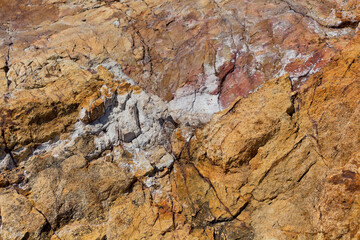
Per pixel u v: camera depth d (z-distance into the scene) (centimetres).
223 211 400
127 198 414
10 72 498
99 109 451
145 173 431
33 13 646
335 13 507
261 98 442
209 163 435
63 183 406
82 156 429
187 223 396
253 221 388
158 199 415
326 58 453
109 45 552
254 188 402
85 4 660
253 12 550
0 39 576
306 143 403
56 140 437
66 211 391
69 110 449
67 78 473
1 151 409
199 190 419
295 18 517
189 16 577
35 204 388
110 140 447
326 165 385
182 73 512
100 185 413
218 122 444
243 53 505
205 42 528
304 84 439
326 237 337
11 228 365
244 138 418
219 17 557
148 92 505
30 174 408
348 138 379
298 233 363
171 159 447
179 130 469
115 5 638
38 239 369
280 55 482
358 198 326
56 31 591
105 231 386
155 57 537
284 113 420
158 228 390
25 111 427
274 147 409
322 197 359
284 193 391
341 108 399
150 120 466
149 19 591
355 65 414
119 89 470
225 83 491
